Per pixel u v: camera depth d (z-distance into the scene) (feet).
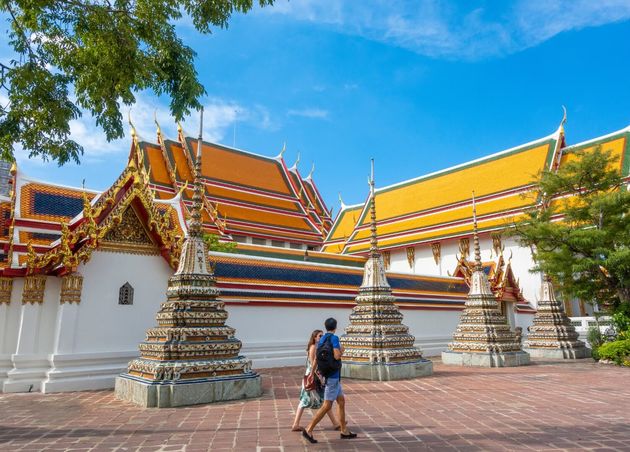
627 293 69.77
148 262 47.70
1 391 39.29
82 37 33.63
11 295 41.68
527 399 35.29
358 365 47.60
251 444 22.35
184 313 35.29
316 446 22.02
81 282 42.83
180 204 59.06
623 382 44.91
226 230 131.13
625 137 118.42
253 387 35.94
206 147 152.56
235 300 60.08
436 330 87.10
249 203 152.46
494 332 62.69
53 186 50.67
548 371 54.80
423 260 147.74
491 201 137.08
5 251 44.01
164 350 33.45
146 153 133.28
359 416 29.14
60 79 34.86
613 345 62.85
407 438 23.54
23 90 33.73
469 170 154.51
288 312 66.03
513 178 136.26
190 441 22.98
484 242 132.77
